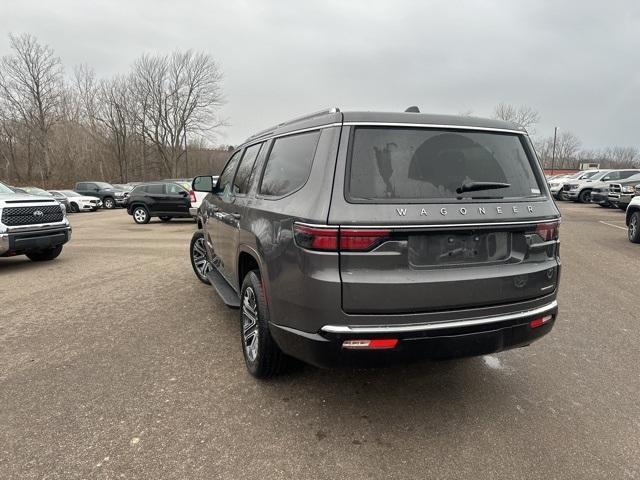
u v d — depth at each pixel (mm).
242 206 3678
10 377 3408
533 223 2748
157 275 7008
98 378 3391
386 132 2623
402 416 2869
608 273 7082
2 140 47406
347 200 2438
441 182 2611
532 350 3965
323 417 2850
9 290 6133
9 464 2367
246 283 3385
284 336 2734
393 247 2428
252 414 2879
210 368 3566
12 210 7227
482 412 2920
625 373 3502
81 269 7609
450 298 2516
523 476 2289
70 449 2502
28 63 45562
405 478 2275
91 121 53781
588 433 2678
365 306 2410
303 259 2498
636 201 10289
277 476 2287
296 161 2963
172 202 16781
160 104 55562
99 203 26547
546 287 2848
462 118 2832
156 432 2672
